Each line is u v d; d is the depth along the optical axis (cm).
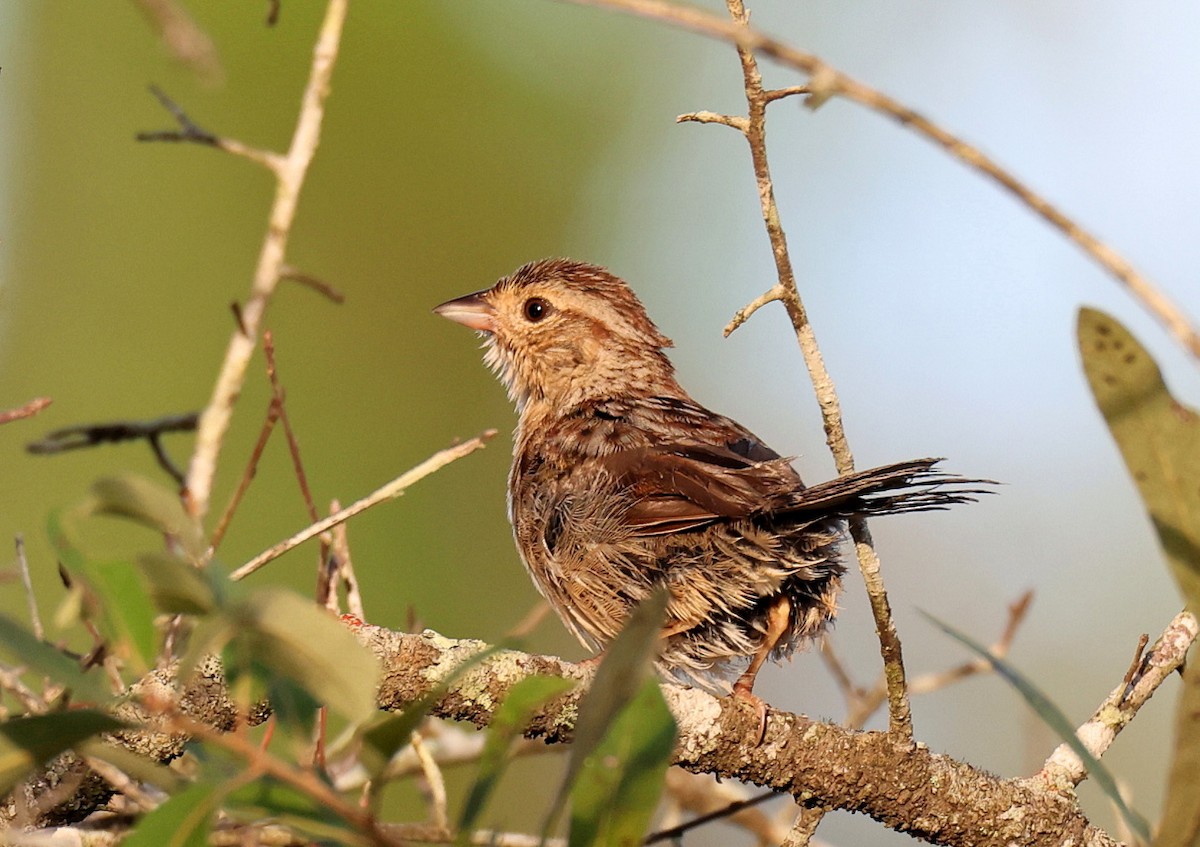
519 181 1666
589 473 878
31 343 1444
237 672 391
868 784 668
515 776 1232
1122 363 418
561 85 1705
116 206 1509
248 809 398
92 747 392
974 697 1406
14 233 1483
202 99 1548
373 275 1561
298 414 1451
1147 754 1398
